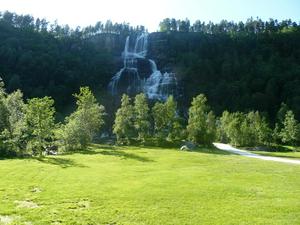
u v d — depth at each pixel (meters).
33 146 51.69
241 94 175.50
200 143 72.81
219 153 58.69
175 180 28.62
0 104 55.56
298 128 93.69
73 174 30.80
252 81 185.00
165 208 20.44
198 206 20.92
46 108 51.06
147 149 57.84
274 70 193.62
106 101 161.25
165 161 41.75
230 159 45.75
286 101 163.12
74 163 38.19
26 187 25.19
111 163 39.00
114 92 173.00
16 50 179.25
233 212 19.81
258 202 21.98
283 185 27.44
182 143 70.12
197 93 178.12
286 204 21.58
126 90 173.88
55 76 171.88
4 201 21.36
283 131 100.06
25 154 50.62
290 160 50.47
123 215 19.08
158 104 74.25
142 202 21.64
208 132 73.19
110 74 183.62
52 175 30.08
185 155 48.56
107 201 21.77
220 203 21.66
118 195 23.23
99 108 64.75
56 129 59.31
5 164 36.00
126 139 72.38
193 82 186.50
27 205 20.75
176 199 22.42
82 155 46.53
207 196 23.28
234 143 92.69
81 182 27.31
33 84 167.25
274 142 103.19
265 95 169.75
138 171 33.34
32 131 50.75
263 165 40.06
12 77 158.50
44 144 53.91
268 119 145.50
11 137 52.31
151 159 43.25
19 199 21.92
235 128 92.31
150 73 186.50
